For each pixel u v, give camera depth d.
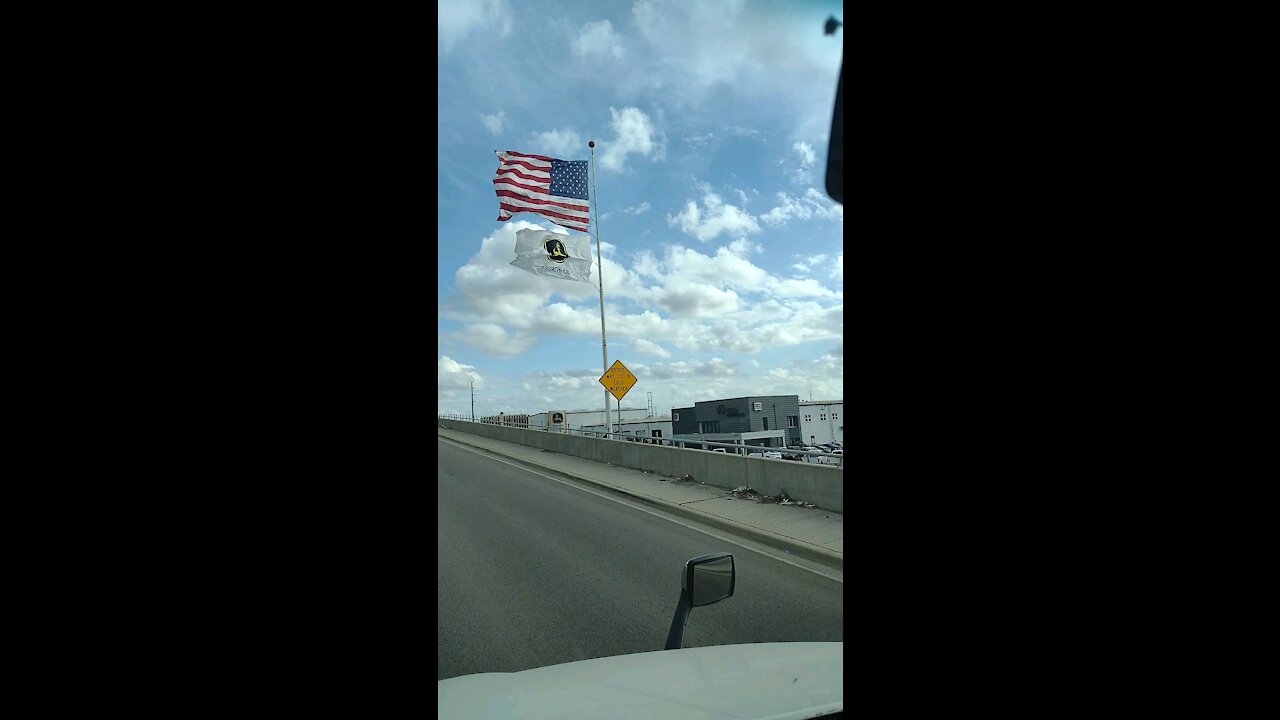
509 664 4.13
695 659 2.31
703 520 9.84
